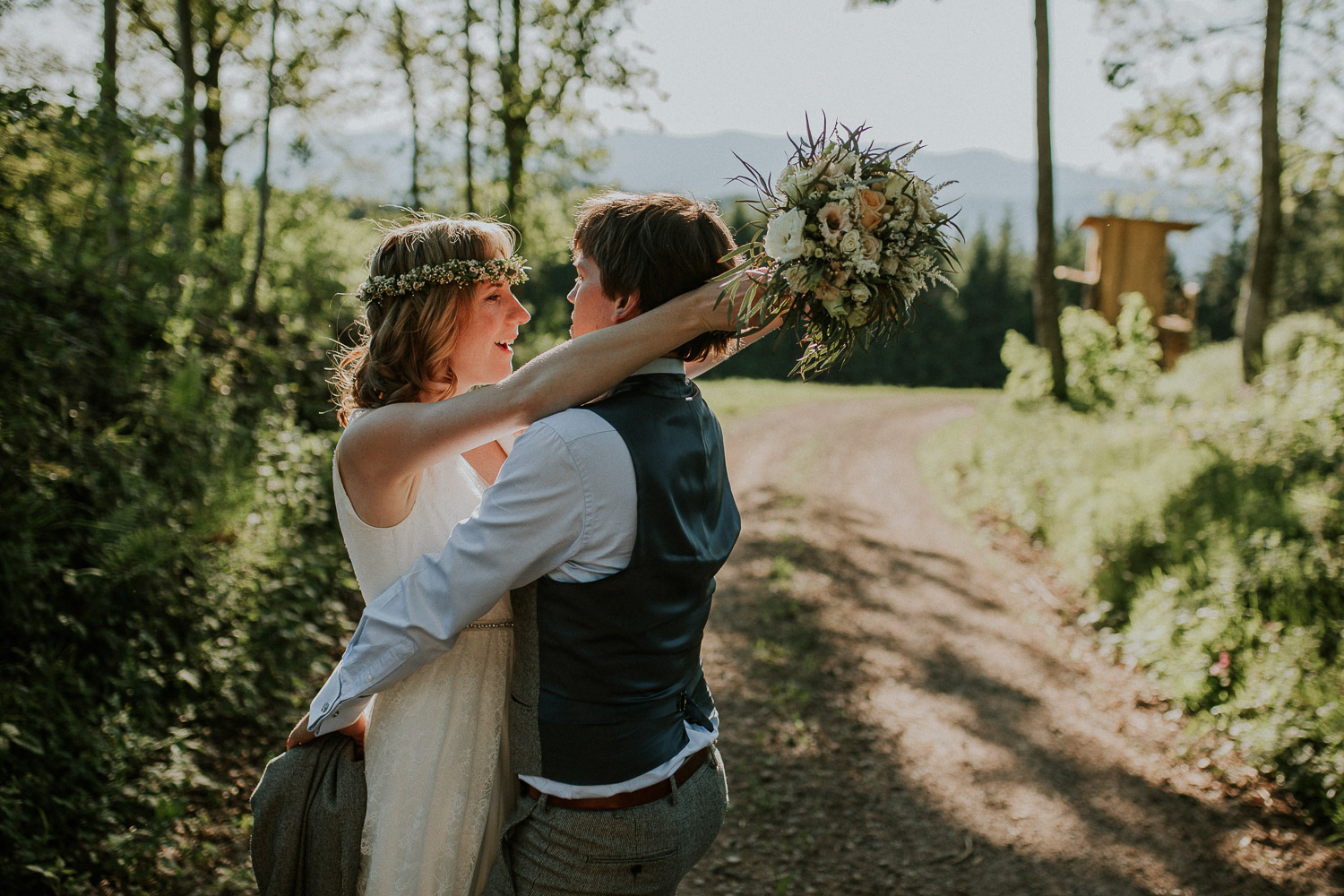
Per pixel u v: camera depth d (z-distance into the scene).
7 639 3.54
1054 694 5.71
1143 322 16.08
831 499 12.12
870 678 5.83
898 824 4.13
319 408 7.34
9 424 4.05
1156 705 5.47
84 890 2.92
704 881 3.64
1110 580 7.12
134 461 4.50
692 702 1.56
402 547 1.53
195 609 4.21
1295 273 33.56
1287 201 16.11
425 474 1.58
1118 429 11.15
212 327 6.84
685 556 1.43
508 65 13.25
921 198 1.46
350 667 1.43
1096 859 3.88
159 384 5.14
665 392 1.49
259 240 8.47
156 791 3.37
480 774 1.53
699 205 1.53
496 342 1.64
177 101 5.71
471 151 13.46
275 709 4.24
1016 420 13.86
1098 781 4.57
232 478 4.87
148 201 5.51
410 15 12.73
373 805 1.51
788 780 4.47
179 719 3.86
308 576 5.26
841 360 1.55
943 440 17.94
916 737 5.02
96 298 5.19
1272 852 3.92
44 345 4.54
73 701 3.50
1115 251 20.38
